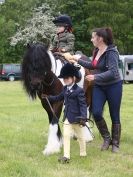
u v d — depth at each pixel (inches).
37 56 292.5
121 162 291.7
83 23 2078.0
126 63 1528.1
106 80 312.5
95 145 348.8
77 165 281.1
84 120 287.6
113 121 327.9
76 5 2103.8
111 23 2018.9
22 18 2156.7
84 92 320.2
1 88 1096.2
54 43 339.9
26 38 2009.1
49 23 2025.1
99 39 317.1
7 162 275.7
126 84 1449.3
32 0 2268.7
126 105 670.5
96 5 2028.8
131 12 2062.0
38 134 389.4
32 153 311.4
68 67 288.7
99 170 270.1
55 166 278.2
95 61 322.3
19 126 437.1
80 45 2066.9
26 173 253.9
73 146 338.3
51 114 321.7
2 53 2087.8
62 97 297.6
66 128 291.4
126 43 2065.7
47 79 311.7
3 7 2298.2
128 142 361.7
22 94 893.2
